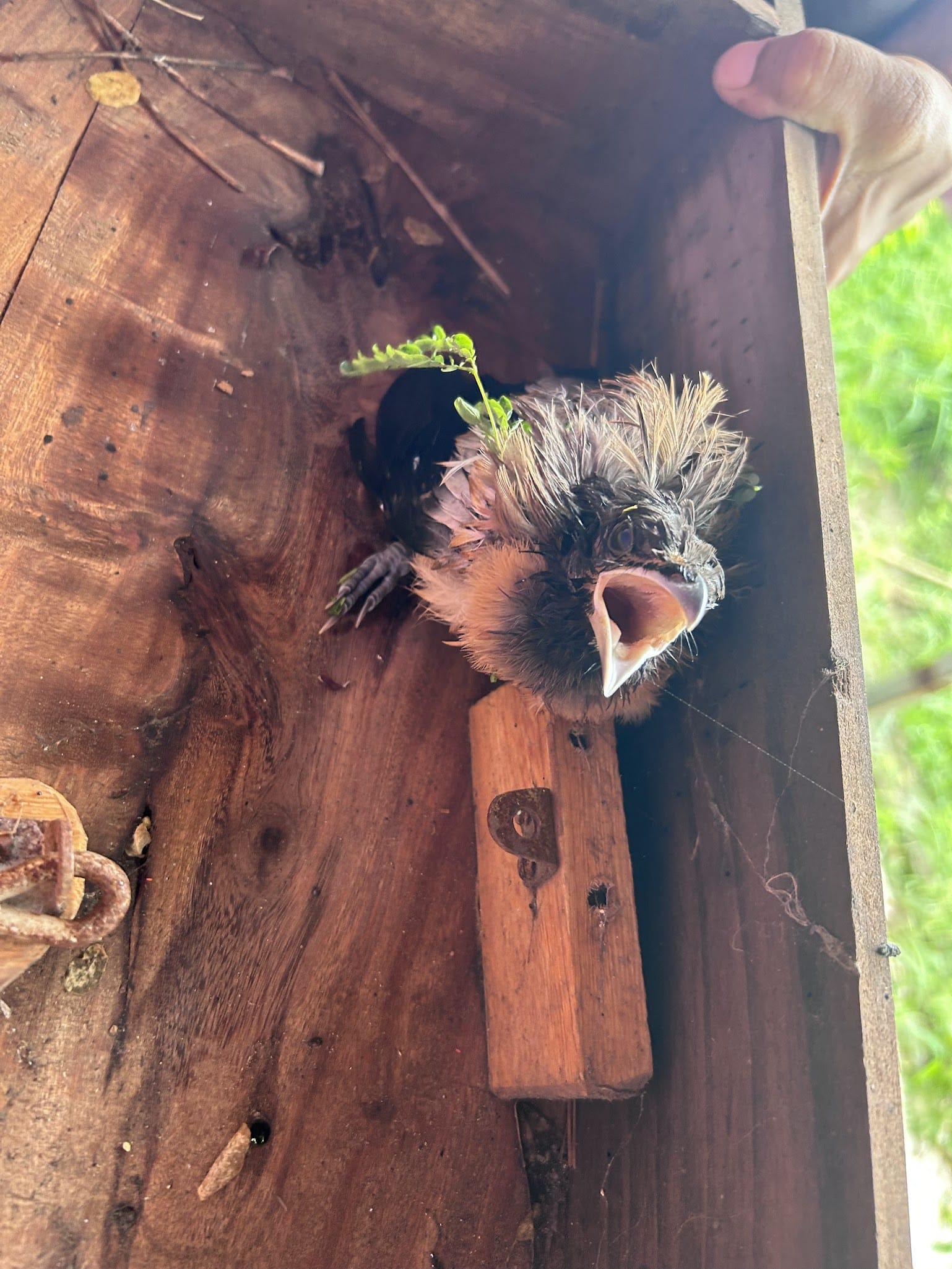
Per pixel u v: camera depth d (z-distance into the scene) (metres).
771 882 0.22
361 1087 0.24
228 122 0.30
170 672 0.25
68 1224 0.20
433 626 0.29
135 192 0.28
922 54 0.32
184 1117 0.22
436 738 0.28
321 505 0.29
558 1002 0.23
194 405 0.27
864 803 0.21
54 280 0.26
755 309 0.27
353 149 0.33
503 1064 0.25
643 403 0.26
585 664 0.25
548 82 0.31
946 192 0.35
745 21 0.27
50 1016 0.21
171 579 0.25
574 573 0.25
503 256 0.35
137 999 0.22
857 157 0.29
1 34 0.26
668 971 0.24
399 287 0.33
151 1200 0.21
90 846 0.22
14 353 0.24
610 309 0.35
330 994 0.25
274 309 0.30
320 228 0.31
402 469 0.30
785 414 0.25
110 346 0.26
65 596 0.24
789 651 0.23
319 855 0.25
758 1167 0.21
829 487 0.23
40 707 0.22
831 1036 0.20
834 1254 0.18
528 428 0.27
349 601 0.28
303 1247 0.23
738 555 0.25
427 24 0.30
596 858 0.24
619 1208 0.24
